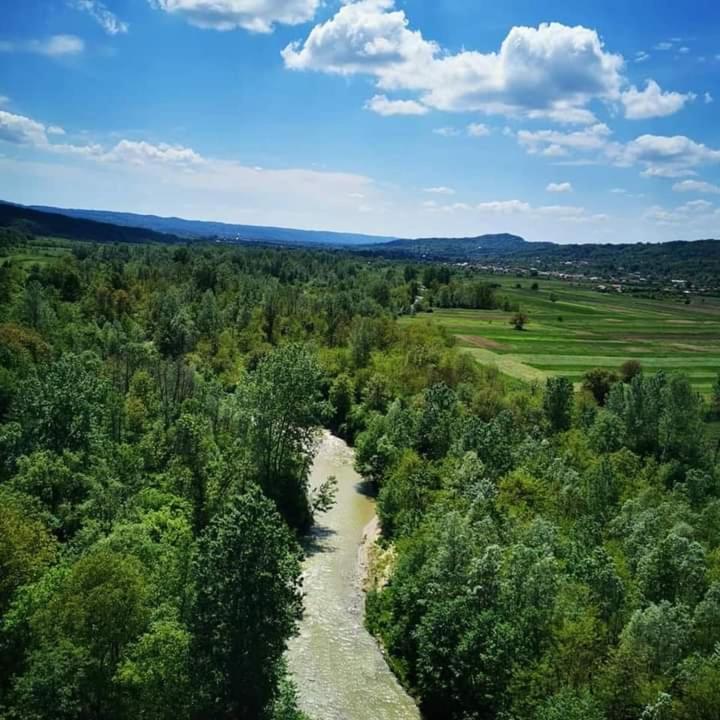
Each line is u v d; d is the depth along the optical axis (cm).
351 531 9762
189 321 17388
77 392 8419
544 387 13900
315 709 5922
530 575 5688
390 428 11438
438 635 6025
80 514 7038
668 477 9850
